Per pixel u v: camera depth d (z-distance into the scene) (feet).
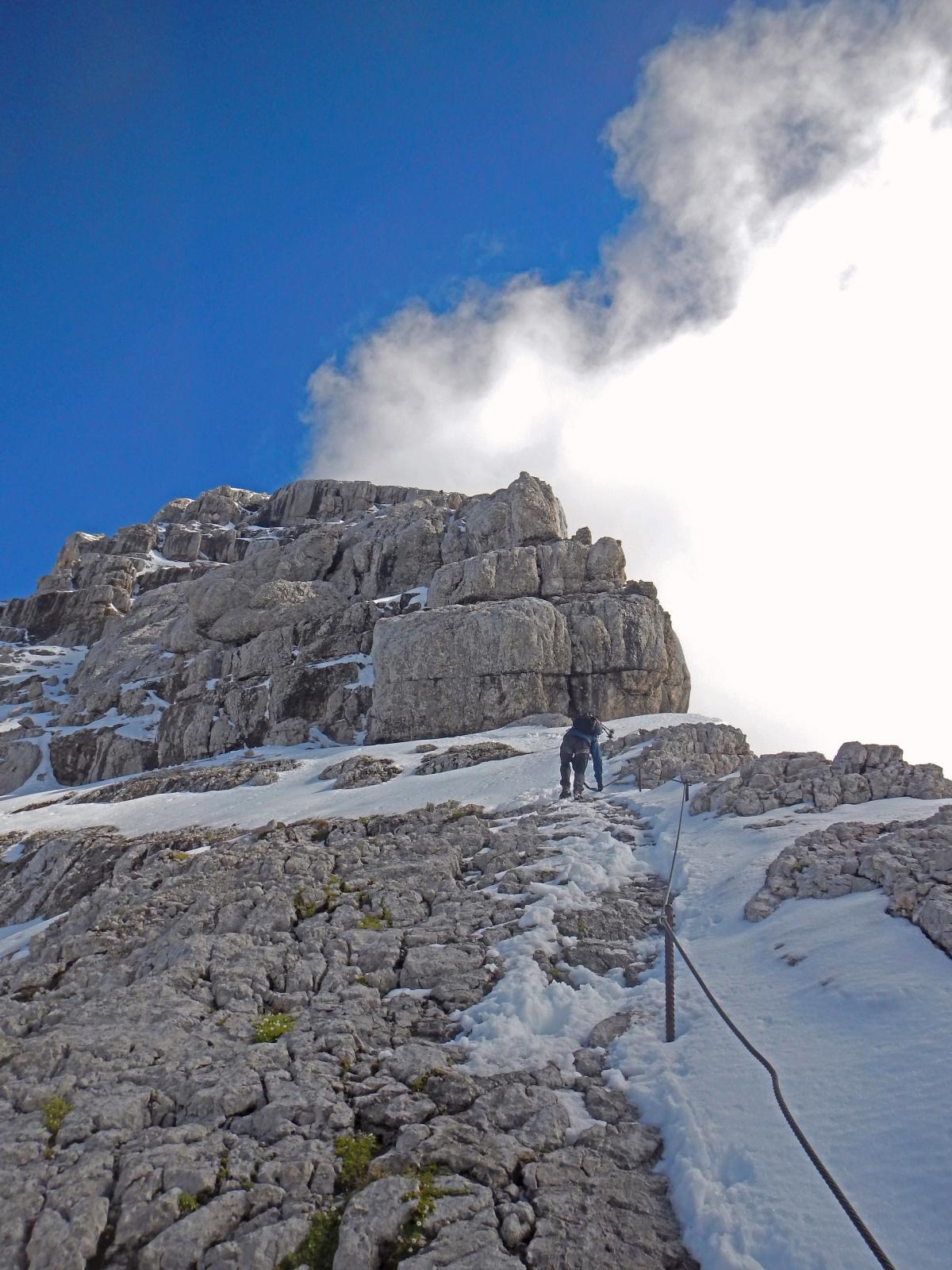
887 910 27.27
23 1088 24.00
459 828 50.29
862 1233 15.03
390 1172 19.94
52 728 169.89
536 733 100.94
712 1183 18.71
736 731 68.08
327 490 295.48
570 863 40.24
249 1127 21.86
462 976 30.60
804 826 38.27
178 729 148.46
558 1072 24.11
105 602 252.01
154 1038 26.55
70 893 72.59
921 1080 19.36
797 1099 20.22
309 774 101.86
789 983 25.49
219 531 291.58
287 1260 17.60
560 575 136.98
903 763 42.93
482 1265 17.04
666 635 131.64
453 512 188.65
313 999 29.71
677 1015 26.09
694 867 37.76
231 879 45.65
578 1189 19.27
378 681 125.59
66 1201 19.02
